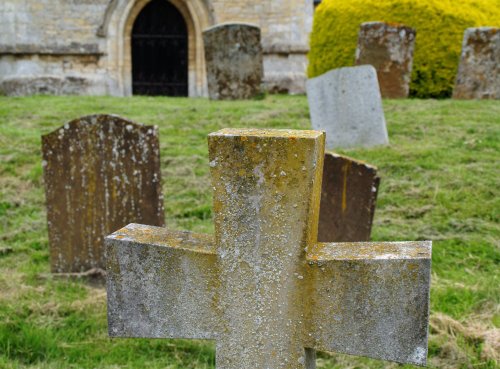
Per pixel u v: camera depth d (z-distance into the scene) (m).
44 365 4.39
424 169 7.81
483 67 11.74
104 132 5.54
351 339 2.83
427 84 13.30
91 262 5.75
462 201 7.00
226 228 2.86
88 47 18.02
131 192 5.57
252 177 2.78
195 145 9.31
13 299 5.23
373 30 12.03
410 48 12.08
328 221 5.62
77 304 5.14
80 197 5.67
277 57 18.33
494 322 4.74
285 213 2.79
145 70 19.44
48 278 5.73
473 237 6.28
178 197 7.55
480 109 10.46
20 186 8.05
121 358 4.50
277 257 2.84
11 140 9.44
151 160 5.50
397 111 10.51
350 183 5.52
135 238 3.01
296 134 2.79
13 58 17.55
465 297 5.08
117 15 18.11
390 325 2.77
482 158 8.06
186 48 19.33
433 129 9.38
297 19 18.12
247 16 18.42
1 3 17.31
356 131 8.91
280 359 2.94
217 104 12.20
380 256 2.75
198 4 18.33
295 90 17.89
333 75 9.00
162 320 3.03
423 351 2.75
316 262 2.80
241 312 2.93
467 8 13.62
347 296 2.79
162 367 4.39
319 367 4.36
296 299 2.86
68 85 17.41
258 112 10.98
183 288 2.97
